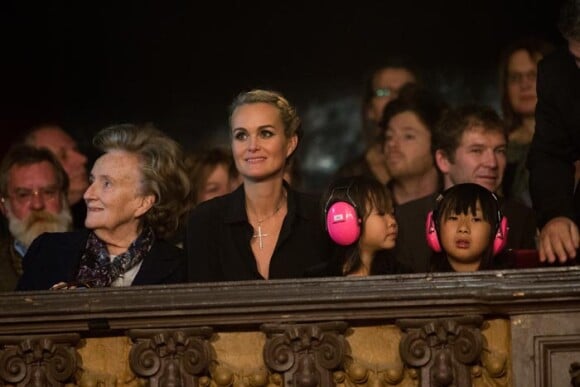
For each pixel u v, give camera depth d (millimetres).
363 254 9914
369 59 15445
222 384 9133
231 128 10594
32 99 15438
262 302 9102
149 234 10570
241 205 10500
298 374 9062
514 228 11875
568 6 9945
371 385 9133
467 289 9102
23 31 15484
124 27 15547
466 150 12445
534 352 9094
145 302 9141
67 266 10430
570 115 10305
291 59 15539
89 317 9156
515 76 15016
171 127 15547
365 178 9961
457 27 15312
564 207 10289
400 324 9117
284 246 10398
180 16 15641
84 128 15453
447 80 15273
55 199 13539
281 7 15570
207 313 9125
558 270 9133
